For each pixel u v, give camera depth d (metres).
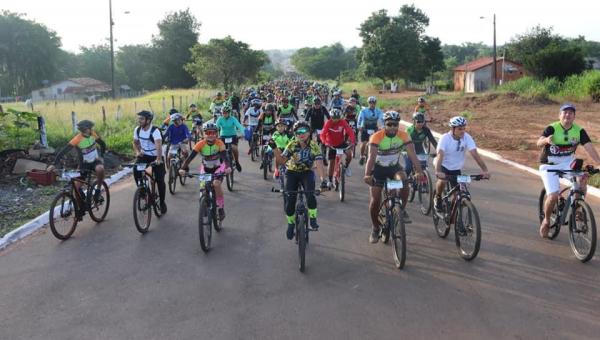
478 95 33.97
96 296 5.34
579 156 14.09
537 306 4.93
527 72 43.12
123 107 27.59
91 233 7.57
